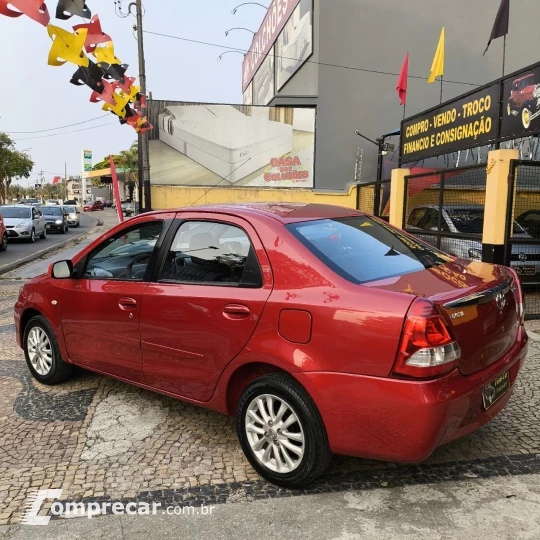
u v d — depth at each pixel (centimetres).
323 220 341
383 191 1379
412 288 270
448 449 338
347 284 275
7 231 1977
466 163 1748
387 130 2028
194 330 328
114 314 381
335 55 1986
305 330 275
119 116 607
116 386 459
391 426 253
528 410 393
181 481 306
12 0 351
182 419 389
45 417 396
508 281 311
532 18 2048
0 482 307
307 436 278
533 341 563
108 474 314
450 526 258
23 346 484
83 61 421
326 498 285
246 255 316
